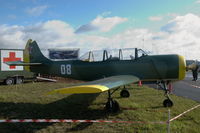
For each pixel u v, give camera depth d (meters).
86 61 8.42
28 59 11.20
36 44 10.48
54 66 9.47
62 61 9.23
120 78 6.27
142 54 7.57
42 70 10.12
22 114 5.61
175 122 4.90
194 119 5.24
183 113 5.68
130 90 10.42
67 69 8.93
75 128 4.52
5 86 12.87
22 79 15.19
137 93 9.42
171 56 7.28
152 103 7.11
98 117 5.36
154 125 4.62
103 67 7.95
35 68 10.40
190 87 13.12
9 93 9.12
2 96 8.11
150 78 7.33
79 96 8.36
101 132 4.29
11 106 6.49
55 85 13.20
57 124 4.78
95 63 8.16
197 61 9.14
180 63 7.12
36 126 4.65
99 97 8.11
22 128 4.51
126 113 5.70
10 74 14.50
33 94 8.98
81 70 8.47
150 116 5.44
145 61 7.35
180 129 4.43
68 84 13.97
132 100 7.62
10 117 5.32
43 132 4.29
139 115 5.49
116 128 4.52
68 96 8.35
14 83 14.73
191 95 9.50
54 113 5.73
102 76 8.00
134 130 4.38
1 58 14.21
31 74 15.71
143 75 7.33
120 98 8.05
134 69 7.44
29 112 5.82
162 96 8.59
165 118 5.29
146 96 8.56
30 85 13.30
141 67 7.35
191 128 4.53
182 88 12.52
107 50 8.04
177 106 6.70
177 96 8.90
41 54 10.19
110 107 5.83
